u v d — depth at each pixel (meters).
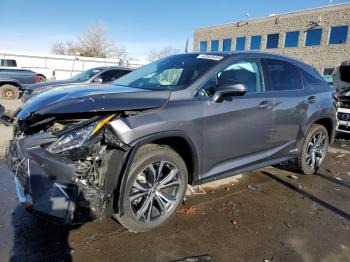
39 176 2.62
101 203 2.83
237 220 3.63
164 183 3.30
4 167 5.03
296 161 5.09
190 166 3.55
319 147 5.37
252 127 3.96
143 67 4.57
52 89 3.56
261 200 4.20
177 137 3.23
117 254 2.92
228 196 4.27
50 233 3.21
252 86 4.09
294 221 3.68
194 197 4.19
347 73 9.51
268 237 3.31
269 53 4.53
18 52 28.23
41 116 2.84
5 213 3.57
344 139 8.60
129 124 2.88
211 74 3.66
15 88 16.27
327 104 5.15
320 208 4.06
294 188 4.69
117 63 33.69
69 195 2.68
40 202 2.61
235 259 2.93
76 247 3.00
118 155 2.88
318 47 31.73
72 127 2.76
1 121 3.44
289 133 4.57
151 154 3.12
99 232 3.26
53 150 2.69
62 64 30.58
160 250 3.01
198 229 3.40
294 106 4.53
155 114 3.07
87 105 2.81
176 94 3.34
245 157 4.05
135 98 3.05
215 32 42.12
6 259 2.79
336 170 5.71
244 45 38.66
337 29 30.27
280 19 34.72
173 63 4.15
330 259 2.99
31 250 2.93
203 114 3.42
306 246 3.18
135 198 3.10
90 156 2.85
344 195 4.53
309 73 5.08
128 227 3.15
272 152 4.39
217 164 3.73
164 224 3.45
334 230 3.52
